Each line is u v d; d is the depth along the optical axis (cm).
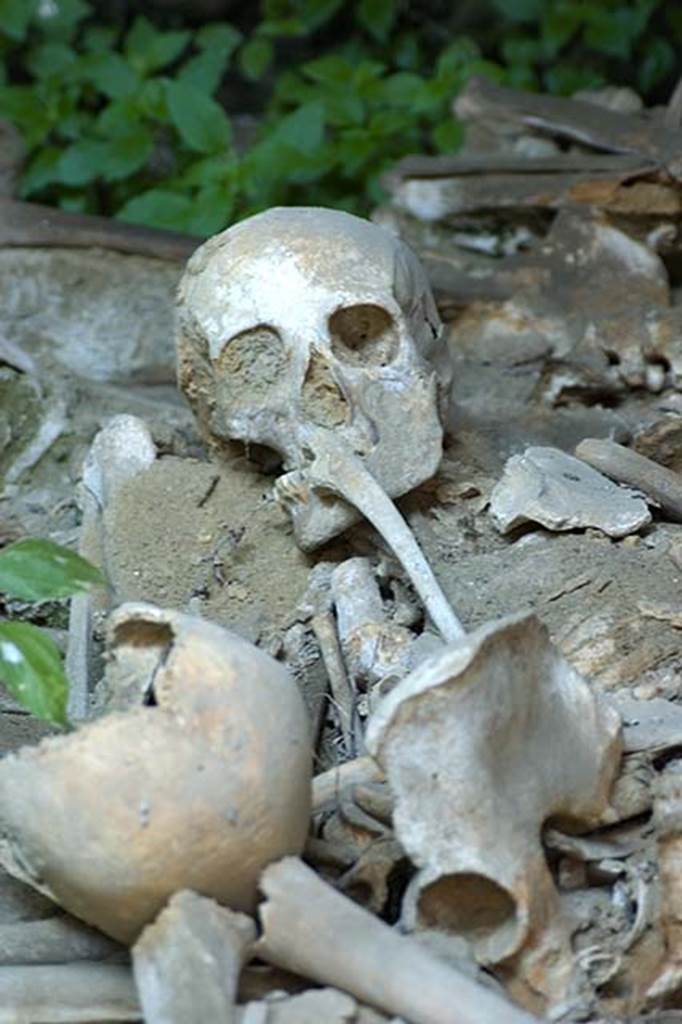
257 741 317
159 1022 300
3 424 516
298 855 328
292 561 426
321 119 632
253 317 412
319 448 407
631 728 359
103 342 552
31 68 700
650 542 418
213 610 421
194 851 312
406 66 769
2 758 341
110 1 786
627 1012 331
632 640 386
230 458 442
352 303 409
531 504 418
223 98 791
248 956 316
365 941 308
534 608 396
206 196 607
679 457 470
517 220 548
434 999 301
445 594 402
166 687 320
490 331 525
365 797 348
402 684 322
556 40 714
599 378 510
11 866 331
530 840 327
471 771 321
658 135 537
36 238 547
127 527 434
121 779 310
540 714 339
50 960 334
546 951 325
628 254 523
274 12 759
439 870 317
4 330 548
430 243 560
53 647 335
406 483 412
